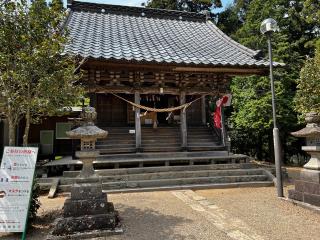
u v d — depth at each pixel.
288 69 18.77
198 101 15.81
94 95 12.32
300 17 20.14
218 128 13.76
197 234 5.33
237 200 7.98
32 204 5.79
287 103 17.94
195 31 17.28
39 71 5.62
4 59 5.39
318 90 10.06
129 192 9.00
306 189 7.31
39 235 5.40
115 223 5.60
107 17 16.97
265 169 11.06
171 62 11.04
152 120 15.80
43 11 5.82
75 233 5.21
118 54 11.09
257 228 5.68
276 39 19.67
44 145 15.35
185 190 9.33
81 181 5.75
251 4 23.33
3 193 4.96
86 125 6.06
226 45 15.09
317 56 11.47
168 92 13.05
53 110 5.96
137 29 15.98
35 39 5.75
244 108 18.88
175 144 13.31
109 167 10.51
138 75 12.52
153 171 10.27
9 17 5.61
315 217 6.42
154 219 6.21
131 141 12.98
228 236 5.24
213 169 10.93
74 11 16.78
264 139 21.31
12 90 5.64
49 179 9.39
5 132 13.16
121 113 15.12
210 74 13.50
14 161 5.12
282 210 6.98
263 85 18.20
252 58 12.65
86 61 10.40
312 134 7.16
